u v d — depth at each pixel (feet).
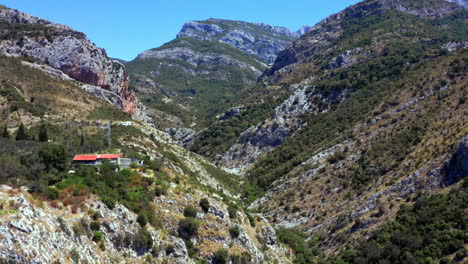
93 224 153.28
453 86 340.18
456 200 208.44
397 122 338.95
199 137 589.32
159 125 654.12
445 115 300.81
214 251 183.21
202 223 192.95
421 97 354.54
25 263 118.83
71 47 431.02
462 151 231.09
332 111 475.31
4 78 344.69
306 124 480.23
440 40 582.35
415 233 203.21
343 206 277.44
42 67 398.62
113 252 153.69
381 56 570.05
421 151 272.92
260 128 513.04
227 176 425.28
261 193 366.63
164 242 173.27
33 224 128.57
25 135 250.16
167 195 196.65
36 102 332.80
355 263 205.05
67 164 190.90
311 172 342.64
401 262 191.42
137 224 169.37
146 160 237.86
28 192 146.92
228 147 529.45
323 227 268.41
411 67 489.26
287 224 294.25
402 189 247.29
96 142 259.39
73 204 154.40
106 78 457.68
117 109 400.88
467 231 189.06
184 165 316.40
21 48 412.16
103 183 180.55
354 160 321.52
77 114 341.41
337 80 538.06
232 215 211.20
